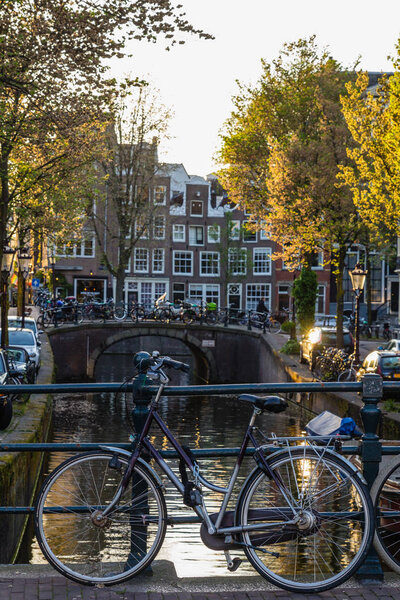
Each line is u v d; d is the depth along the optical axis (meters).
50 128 16.62
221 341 49.34
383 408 17.22
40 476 16.58
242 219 72.75
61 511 4.16
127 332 48.03
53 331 43.28
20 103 16.80
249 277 72.00
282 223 32.50
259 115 38.81
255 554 4.07
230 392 4.27
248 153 39.25
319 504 4.08
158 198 57.38
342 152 31.17
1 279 22.86
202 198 72.25
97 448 4.29
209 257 72.38
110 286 66.75
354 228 30.70
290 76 38.91
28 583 4.07
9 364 18.72
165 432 4.23
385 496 4.33
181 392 4.26
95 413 28.58
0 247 20.62
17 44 13.66
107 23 13.41
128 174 55.34
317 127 36.88
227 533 4.09
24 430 13.69
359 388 4.32
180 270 71.50
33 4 13.62
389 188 21.58
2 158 17.86
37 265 58.06
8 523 9.70
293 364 32.38
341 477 4.05
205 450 4.22
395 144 20.92
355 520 4.05
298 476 4.07
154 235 61.06
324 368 25.59
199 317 50.28
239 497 4.11
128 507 4.16
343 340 31.30
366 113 22.45
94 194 32.25
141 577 4.22
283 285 71.19
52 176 20.88
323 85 37.09
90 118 16.56
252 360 46.97
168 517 4.16
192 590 4.04
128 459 4.16
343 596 3.99
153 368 4.27
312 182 30.41
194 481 4.18
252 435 4.21
